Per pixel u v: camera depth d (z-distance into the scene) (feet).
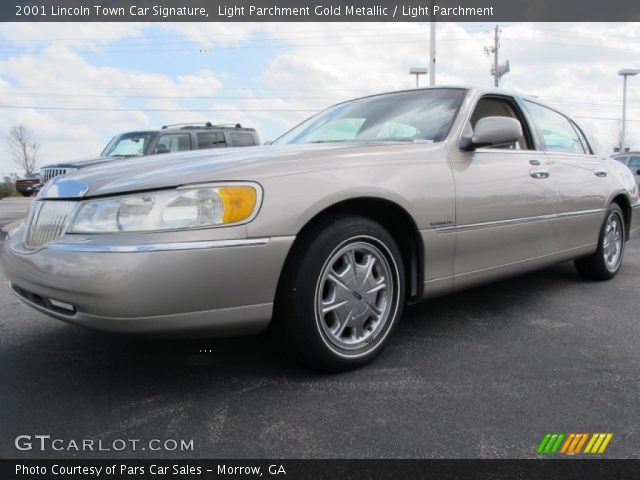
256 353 9.75
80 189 7.82
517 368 9.05
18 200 77.82
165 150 31.99
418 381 8.52
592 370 8.95
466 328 11.28
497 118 10.18
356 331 8.95
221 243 7.26
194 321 7.31
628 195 16.24
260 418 7.34
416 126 11.10
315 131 12.59
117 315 7.00
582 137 15.31
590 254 14.87
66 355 9.73
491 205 10.75
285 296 8.16
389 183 8.96
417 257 9.80
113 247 7.02
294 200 7.86
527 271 12.37
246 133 36.19
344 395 8.02
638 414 7.41
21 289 8.48
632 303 13.26
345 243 8.54
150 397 8.02
